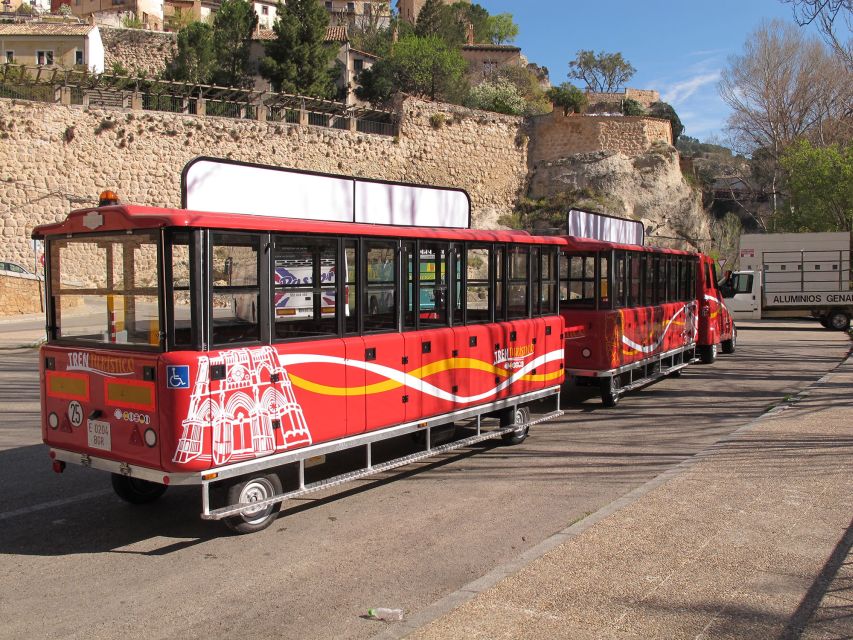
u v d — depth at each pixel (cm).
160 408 540
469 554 562
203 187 606
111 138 3394
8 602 485
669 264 1447
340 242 657
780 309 2744
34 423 1052
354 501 705
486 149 4859
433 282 765
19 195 3167
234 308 570
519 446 938
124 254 573
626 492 725
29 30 4831
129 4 6656
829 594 451
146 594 496
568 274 1176
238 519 598
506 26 8775
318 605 475
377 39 6147
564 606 436
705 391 1369
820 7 1193
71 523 645
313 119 4159
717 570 488
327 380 638
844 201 3472
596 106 7062
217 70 4412
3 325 2619
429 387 750
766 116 4734
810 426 945
